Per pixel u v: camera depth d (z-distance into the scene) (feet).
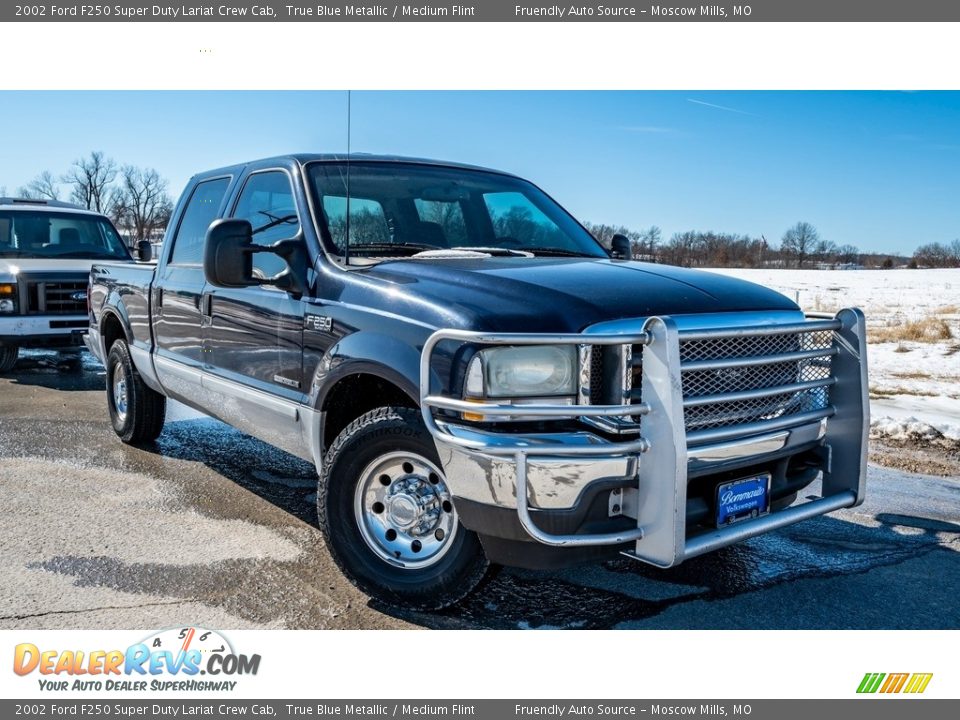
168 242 19.01
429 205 15.40
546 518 9.95
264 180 15.83
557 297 10.85
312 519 15.47
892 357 40.42
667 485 9.82
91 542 14.10
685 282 12.02
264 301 14.44
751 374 11.37
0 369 33.01
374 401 13.20
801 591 12.71
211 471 18.58
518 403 10.34
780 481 12.08
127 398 20.45
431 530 11.66
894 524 15.83
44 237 36.42
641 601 12.30
